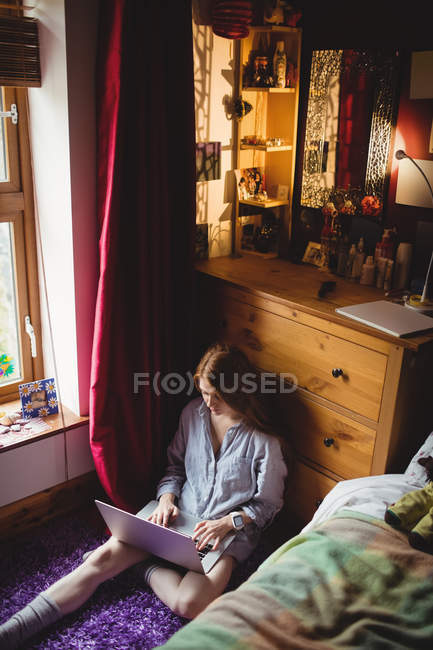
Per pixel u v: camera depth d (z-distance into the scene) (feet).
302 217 8.58
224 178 8.45
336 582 4.64
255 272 7.96
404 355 5.90
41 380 7.84
